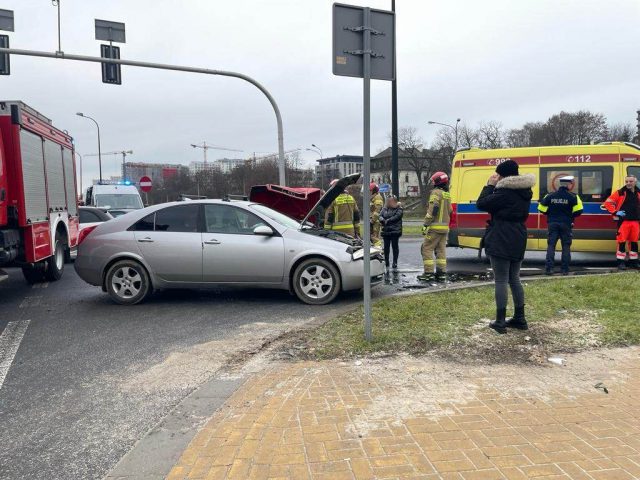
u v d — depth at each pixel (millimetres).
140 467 3039
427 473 2789
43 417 3848
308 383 4152
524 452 2994
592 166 10359
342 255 7363
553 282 7887
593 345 4980
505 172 5309
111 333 6082
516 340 5113
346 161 92500
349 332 5520
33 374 4758
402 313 6129
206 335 5906
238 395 3990
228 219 7680
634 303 6387
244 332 5992
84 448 3375
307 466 2900
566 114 64812
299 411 3619
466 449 3039
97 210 14969
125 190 20562
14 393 4320
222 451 3115
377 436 3221
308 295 7418
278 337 5625
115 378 4602
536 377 4211
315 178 70938
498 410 3578
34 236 8516
